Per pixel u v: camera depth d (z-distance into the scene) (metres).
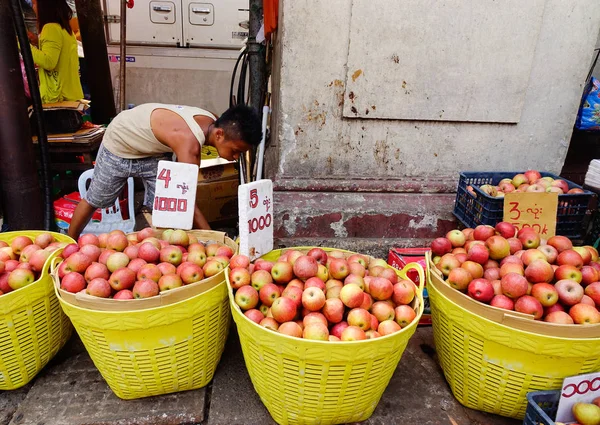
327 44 3.00
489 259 2.25
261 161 3.26
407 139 3.30
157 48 6.79
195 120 2.67
